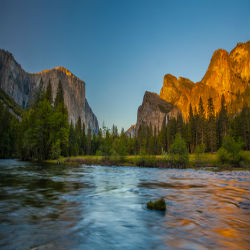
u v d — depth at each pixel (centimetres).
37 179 2036
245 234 692
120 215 895
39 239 617
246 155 4609
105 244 593
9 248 550
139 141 13050
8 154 8275
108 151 5691
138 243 605
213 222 819
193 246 589
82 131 13388
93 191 1470
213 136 8500
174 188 1689
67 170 3186
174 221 823
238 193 1484
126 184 1880
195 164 4869
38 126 5872
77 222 789
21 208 971
